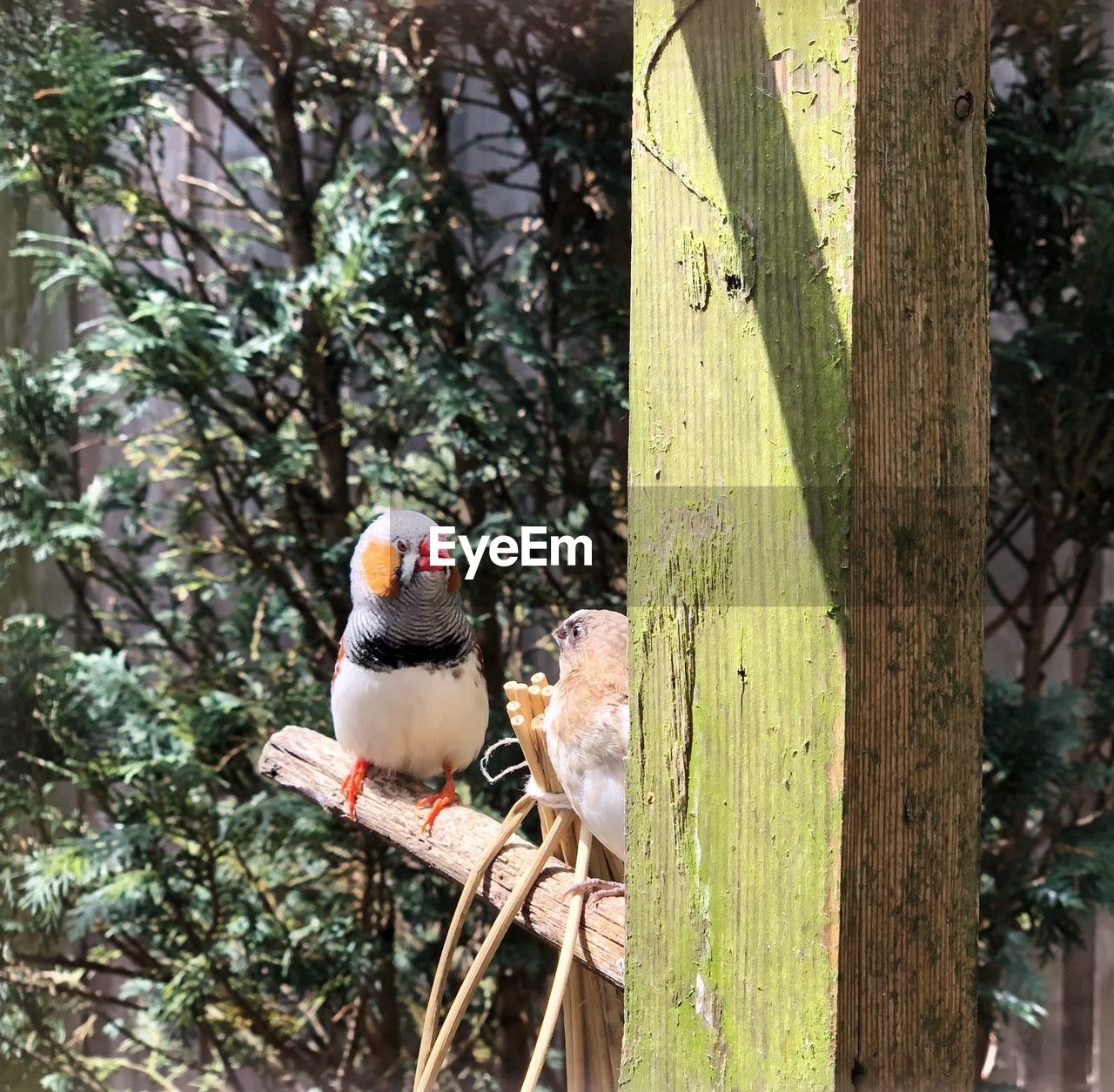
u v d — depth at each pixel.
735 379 0.61
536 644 1.98
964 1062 0.64
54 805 2.03
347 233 1.84
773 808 0.60
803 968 0.58
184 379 1.83
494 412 1.87
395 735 1.18
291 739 1.35
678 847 0.66
